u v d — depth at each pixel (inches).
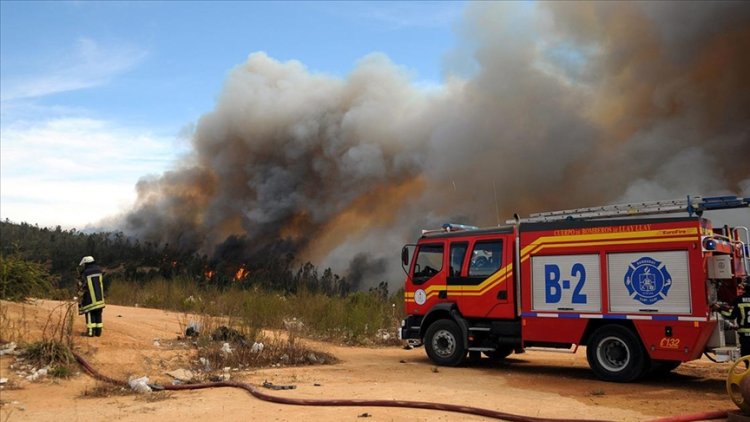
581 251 431.5
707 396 359.3
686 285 388.8
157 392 347.9
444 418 291.1
